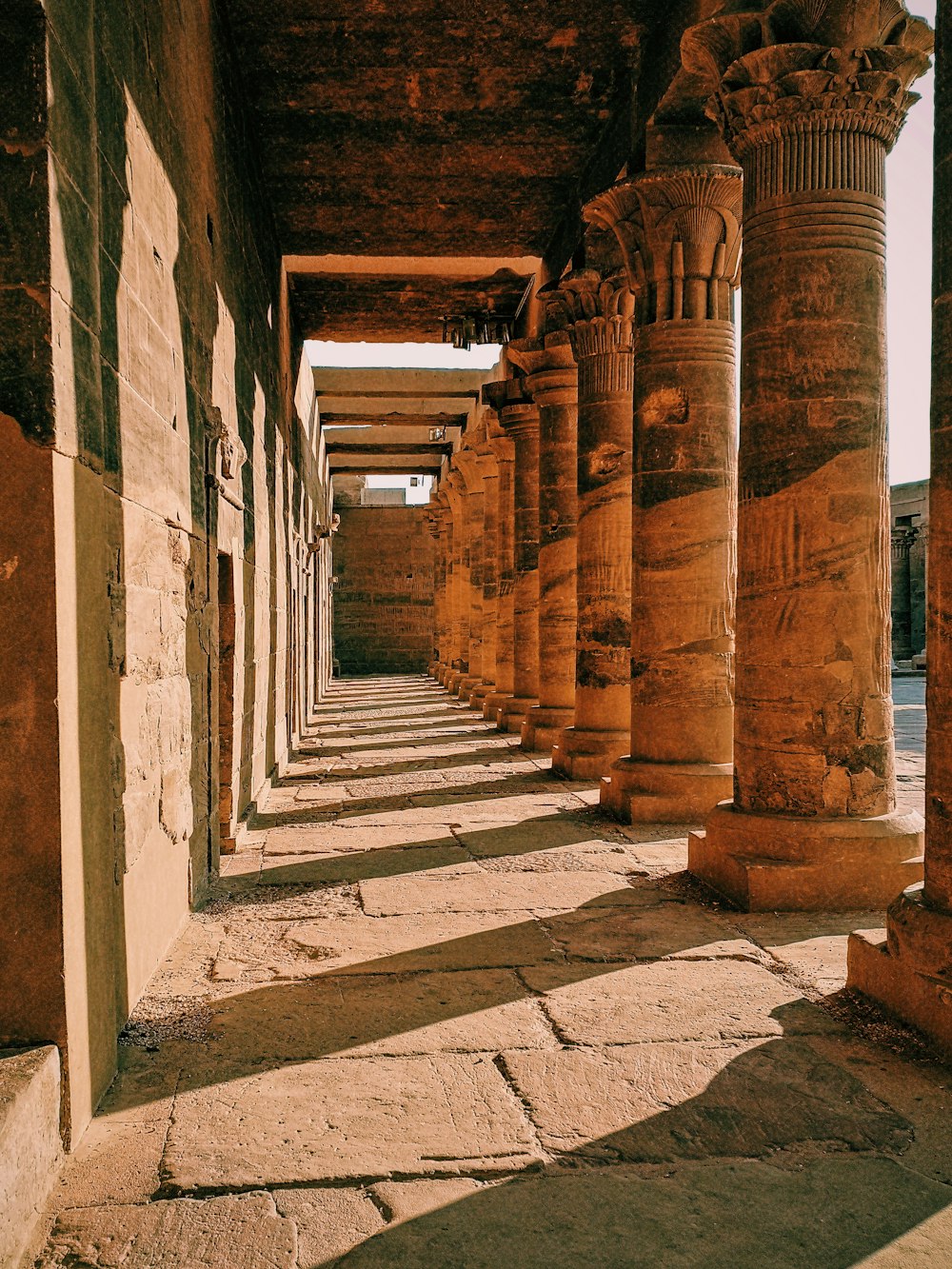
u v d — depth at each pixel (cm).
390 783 1150
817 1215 303
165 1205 310
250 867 746
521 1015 457
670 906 623
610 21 862
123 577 431
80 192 368
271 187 1175
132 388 454
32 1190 300
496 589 1903
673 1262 282
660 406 848
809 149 607
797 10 592
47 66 331
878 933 478
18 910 331
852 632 614
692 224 816
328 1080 395
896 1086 383
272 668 1146
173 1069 405
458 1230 297
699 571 858
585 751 1127
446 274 1503
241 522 848
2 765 329
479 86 964
